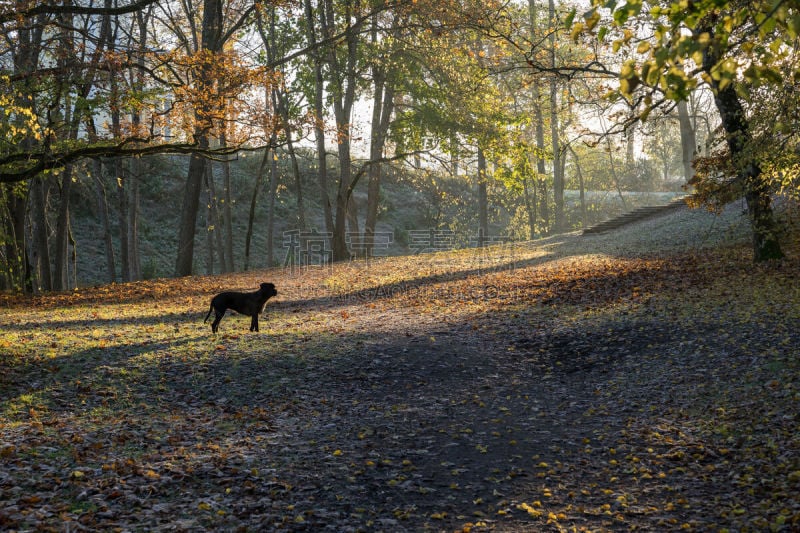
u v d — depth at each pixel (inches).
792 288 570.9
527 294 748.0
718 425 341.1
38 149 662.5
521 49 661.9
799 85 460.4
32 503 237.9
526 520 249.4
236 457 303.9
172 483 270.2
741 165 609.9
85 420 347.9
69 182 1065.5
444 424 368.5
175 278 1098.1
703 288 637.9
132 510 241.4
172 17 1323.8
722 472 289.1
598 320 584.1
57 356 464.8
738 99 648.4
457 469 302.4
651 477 289.0
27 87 588.4
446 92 1237.1
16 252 983.0
